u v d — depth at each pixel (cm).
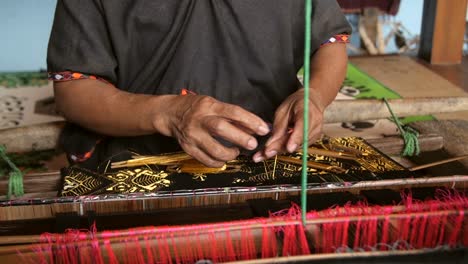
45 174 111
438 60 281
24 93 258
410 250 69
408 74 266
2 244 72
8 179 111
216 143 89
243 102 116
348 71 269
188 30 109
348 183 90
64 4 107
